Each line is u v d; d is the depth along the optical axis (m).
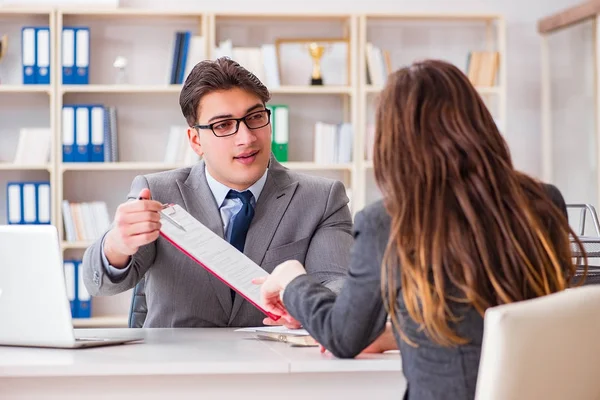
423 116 1.61
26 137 5.32
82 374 1.79
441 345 1.56
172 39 5.67
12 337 2.09
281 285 1.94
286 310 2.06
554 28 5.64
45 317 2.06
